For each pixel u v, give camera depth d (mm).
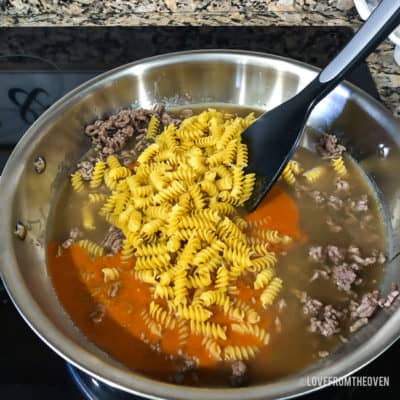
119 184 446
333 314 377
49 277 400
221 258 400
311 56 554
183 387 297
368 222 439
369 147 471
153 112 508
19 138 470
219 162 453
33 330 326
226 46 563
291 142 431
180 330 369
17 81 521
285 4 600
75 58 545
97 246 417
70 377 340
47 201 441
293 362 356
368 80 521
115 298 388
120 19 592
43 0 583
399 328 332
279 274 404
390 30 376
